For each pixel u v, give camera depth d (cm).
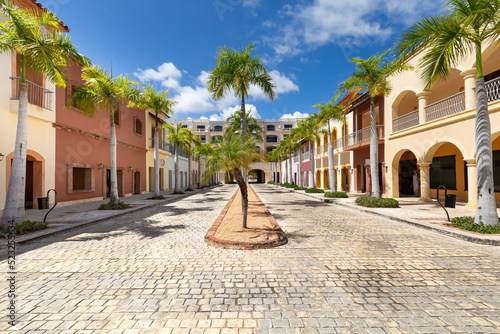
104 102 1177
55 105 1266
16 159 716
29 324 270
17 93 1059
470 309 301
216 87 1277
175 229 748
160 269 429
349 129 2284
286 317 284
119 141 1898
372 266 442
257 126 2239
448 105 1305
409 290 350
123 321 277
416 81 1363
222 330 260
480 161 687
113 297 332
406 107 1712
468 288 356
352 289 353
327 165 2906
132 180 2134
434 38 677
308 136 2314
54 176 1261
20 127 725
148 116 2483
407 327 264
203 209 1226
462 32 630
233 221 823
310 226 790
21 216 711
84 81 1483
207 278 391
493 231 623
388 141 1625
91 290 352
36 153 1154
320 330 260
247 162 715
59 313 293
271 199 1770
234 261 466
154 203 1424
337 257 489
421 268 432
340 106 1719
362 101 1847
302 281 380
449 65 712
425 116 1323
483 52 957
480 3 617
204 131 6181
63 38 774
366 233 693
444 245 573
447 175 1531
